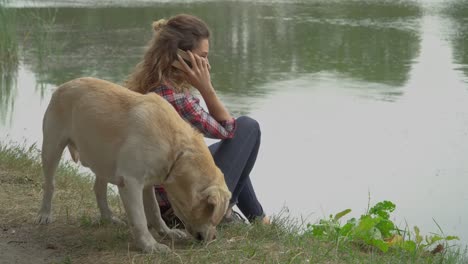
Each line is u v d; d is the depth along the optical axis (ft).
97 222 15.19
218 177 12.96
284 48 51.31
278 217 16.30
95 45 50.75
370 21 67.00
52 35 54.80
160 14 70.54
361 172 24.40
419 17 70.38
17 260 13.01
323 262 13.32
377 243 15.47
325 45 52.80
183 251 13.20
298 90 36.81
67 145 14.69
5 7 43.39
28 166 20.76
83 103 13.46
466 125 29.91
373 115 31.73
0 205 16.46
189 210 12.98
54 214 15.97
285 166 25.07
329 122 30.37
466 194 22.45
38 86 37.91
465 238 19.33
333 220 16.78
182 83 14.74
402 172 24.45
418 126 29.86
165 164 12.75
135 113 12.79
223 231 14.62
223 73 41.37
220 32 59.16
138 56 46.29
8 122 30.55
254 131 15.16
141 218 12.98
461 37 56.44
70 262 12.89
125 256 13.02
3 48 42.65
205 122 14.43
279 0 90.17
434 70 43.06
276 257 13.04
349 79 40.09
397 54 48.91
